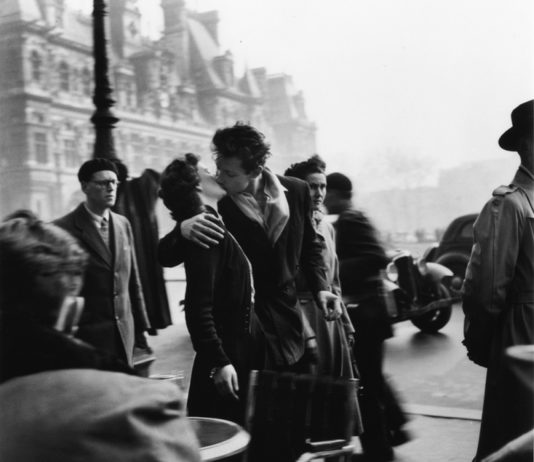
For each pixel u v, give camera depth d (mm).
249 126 3213
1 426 1176
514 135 3229
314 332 3768
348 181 4453
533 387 1176
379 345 4293
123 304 4277
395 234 41906
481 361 3193
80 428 1165
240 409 2822
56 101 61031
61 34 61781
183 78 79000
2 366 1223
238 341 2855
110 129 6320
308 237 3549
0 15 58688
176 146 75125
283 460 2287
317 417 2262
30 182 58000
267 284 3213
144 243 6008
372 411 4227
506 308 3123
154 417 1233
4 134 58469
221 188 3229
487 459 1142
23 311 1250
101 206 4273
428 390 6234
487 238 3084
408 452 4402
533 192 3145
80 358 1244
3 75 58625
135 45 73688
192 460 1252
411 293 9109
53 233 1355
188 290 2742
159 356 7996
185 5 80625
